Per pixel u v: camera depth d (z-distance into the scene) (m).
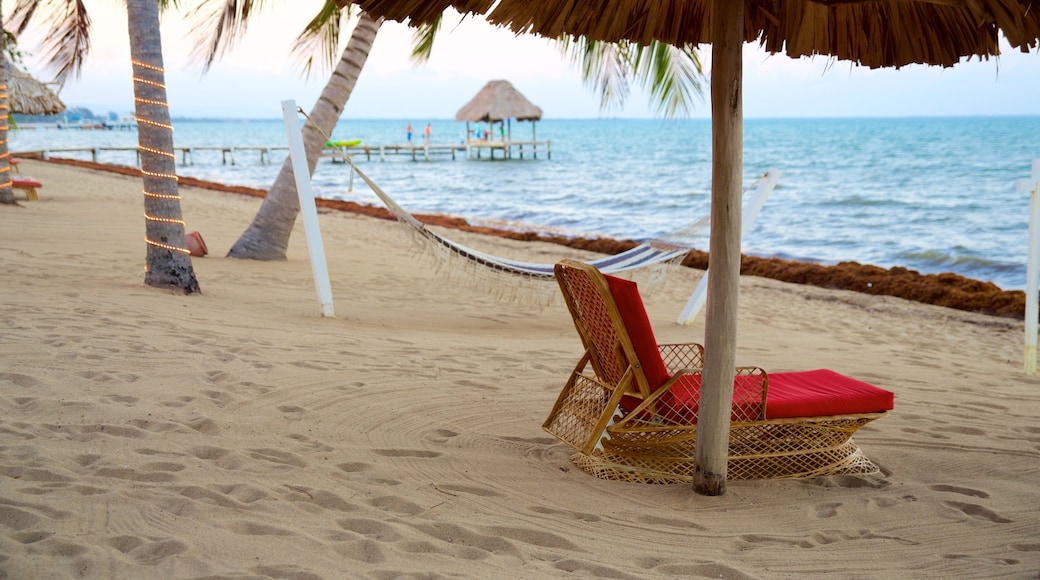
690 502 3.05
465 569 2.30
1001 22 2.44
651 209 24.78
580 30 3.38
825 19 3.38
